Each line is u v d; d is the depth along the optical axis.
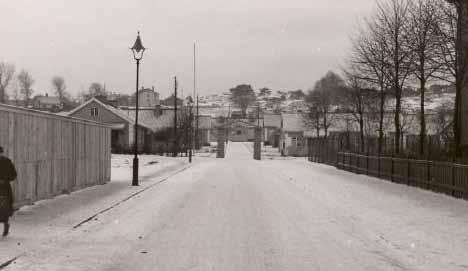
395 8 28.25
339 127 70.69
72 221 12.19
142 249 9.36
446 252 9.06
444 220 12.48
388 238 10.41
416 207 14.88
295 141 86.00
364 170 29.61
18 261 8.25
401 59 25.56
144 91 135.88
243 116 151.38
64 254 8.88
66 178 17.81
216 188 21.61
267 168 38.25
